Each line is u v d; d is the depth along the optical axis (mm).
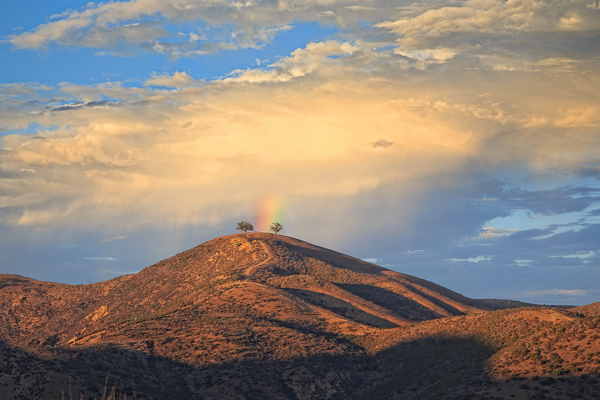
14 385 75312
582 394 64562
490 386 72938
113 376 82438
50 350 88188
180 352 104062
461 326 107688
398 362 104250
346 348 113688
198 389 90688
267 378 97750
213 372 96375
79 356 87562
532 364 75688
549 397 65625
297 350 110062
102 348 97375
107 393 73875
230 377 95125
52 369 79062
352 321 139375
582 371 69188
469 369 85188
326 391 96000
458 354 95625
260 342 113062
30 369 78938
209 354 103500
